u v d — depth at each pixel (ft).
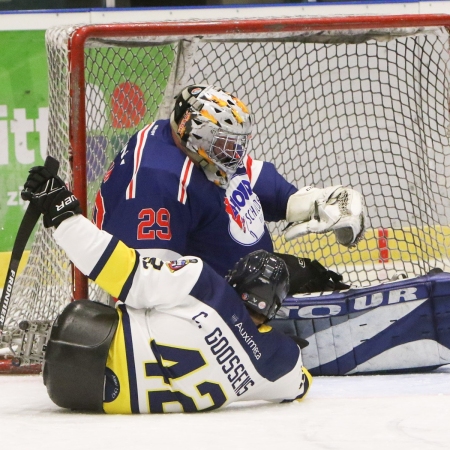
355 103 58.08
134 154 42.16
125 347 35.40
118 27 45.80
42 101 77.10
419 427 32.81
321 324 46.14
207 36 48.01
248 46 61.87
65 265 46.65
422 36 53.47
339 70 57.82
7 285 37.50
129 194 40.98
